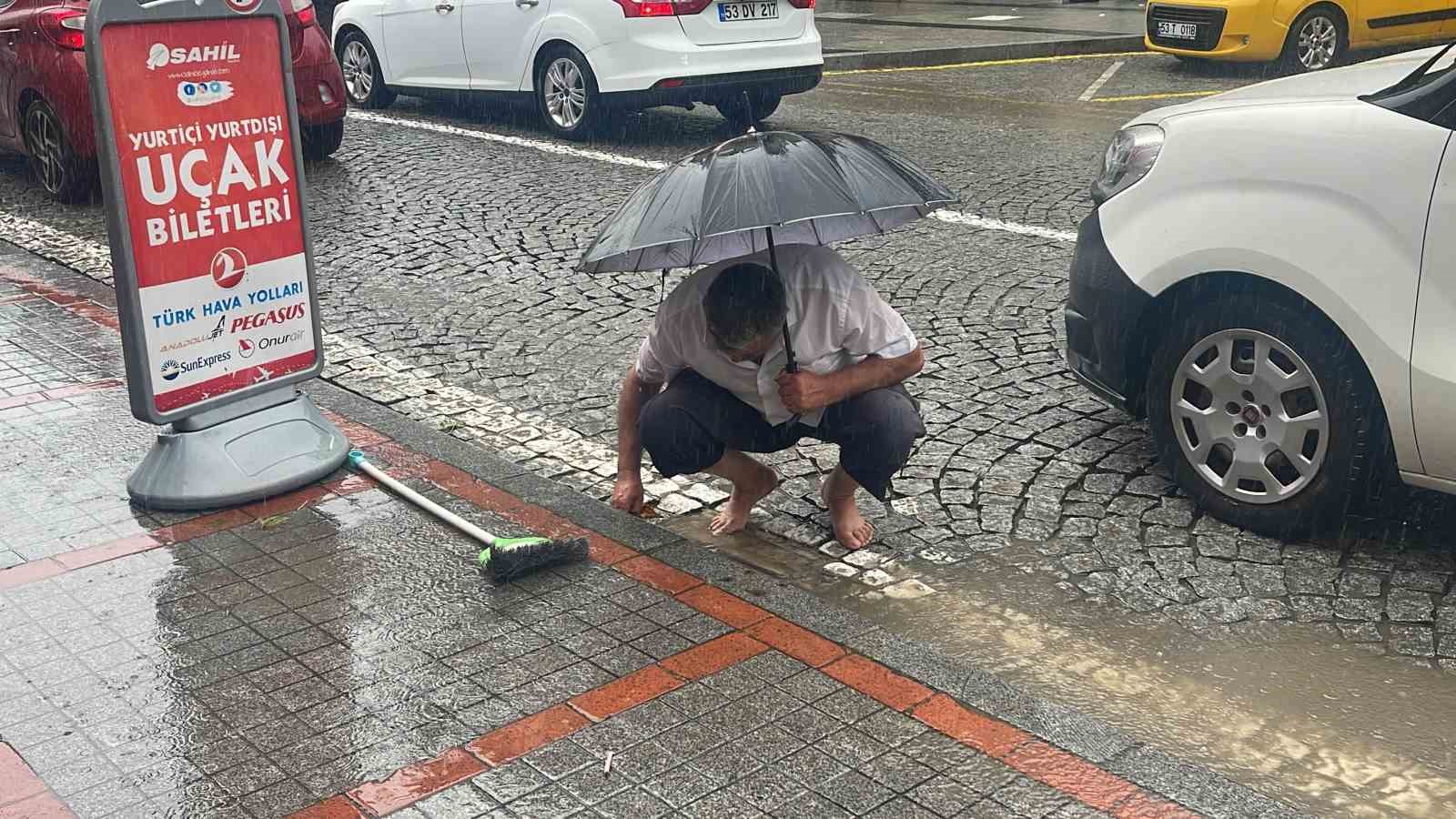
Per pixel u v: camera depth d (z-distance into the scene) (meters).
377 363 5.86
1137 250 4.28
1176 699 3.39
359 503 4.33
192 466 4.29
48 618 3.63
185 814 2.85
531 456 4.89
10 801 2.89
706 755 3.04
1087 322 4.50
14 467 4.57
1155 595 3.88
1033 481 4.61
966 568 4.06
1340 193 3.80
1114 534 4.23
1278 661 3.55
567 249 7.54
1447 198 3.60
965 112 11.90
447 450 4.79
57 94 8.48
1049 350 5.82
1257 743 3.21
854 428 3.86
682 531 4.32
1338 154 3.81
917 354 3.83
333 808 2.87
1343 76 4.33
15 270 7.07
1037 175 9.10
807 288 3.69
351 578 3.85
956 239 7.56
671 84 10.18
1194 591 3.90
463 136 10.95
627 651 3.47
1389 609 3.78
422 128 11.30
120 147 3.97
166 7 4.00
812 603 3.70
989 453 4.83
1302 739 3.22
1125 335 4.37
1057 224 7.84
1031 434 4.98
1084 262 4.52
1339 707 3.35
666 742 3.09
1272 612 3.78
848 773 2.98
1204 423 4.25
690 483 4.66
